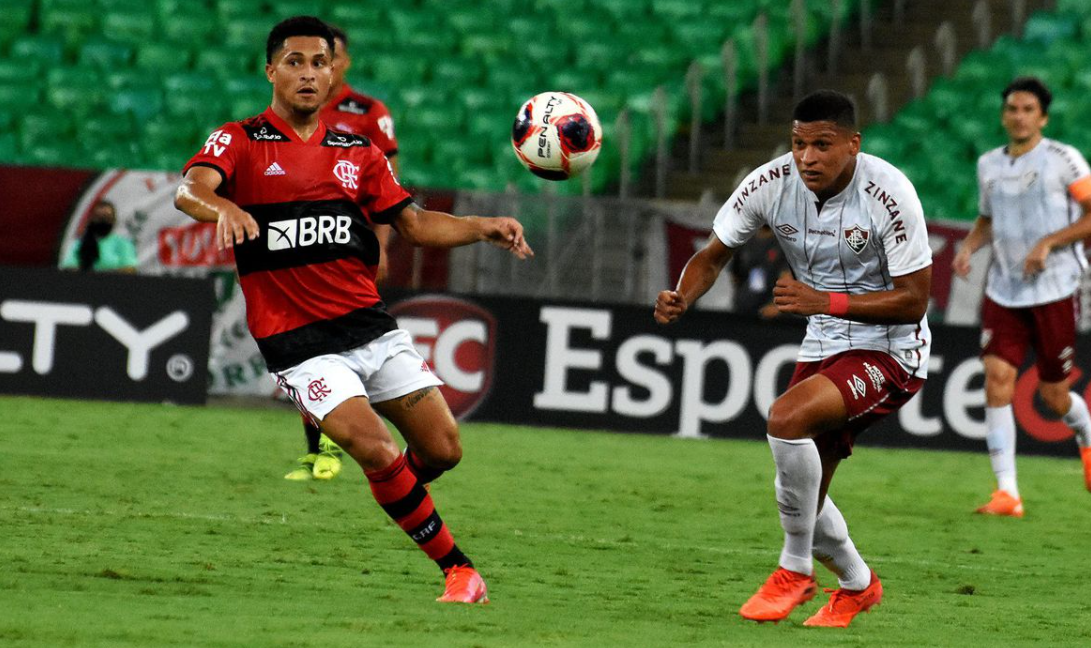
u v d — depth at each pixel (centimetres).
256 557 2116
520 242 1930
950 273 4791
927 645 1703
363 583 1953
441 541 1841
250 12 7125
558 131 2080
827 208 1859
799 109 1803
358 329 1867
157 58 6769
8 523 2284
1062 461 4516
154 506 2570
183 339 4653
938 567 2400
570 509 2875
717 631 1725
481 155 6150
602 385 4681
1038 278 3195
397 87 6525
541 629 1662
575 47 6869
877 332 1889
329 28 1928
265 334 1866
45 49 6775
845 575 1852
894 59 6881
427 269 4762
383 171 1928
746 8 7056
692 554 2394
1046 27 7025
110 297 4622
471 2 7206
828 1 7056
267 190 1864
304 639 1527
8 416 3972
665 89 6525
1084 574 2397
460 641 1555
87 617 1593
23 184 4728
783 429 1780
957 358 4678
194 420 4188
